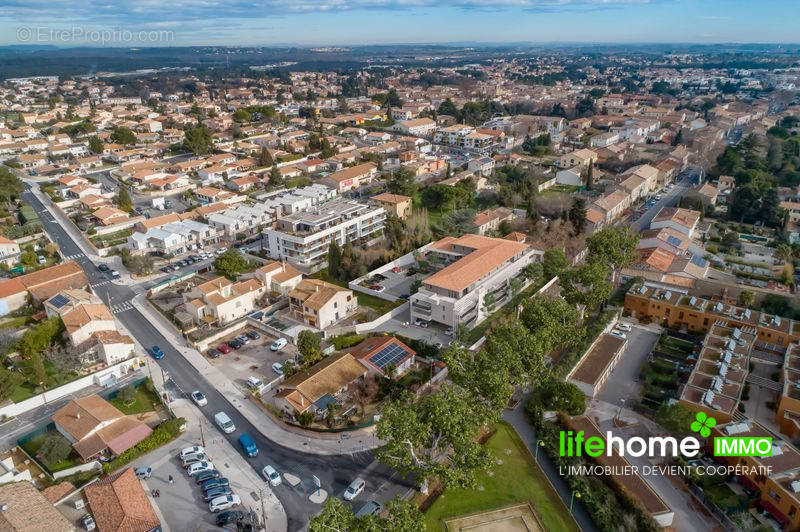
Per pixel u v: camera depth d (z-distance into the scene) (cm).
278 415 8181
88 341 9412
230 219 15662
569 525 6419
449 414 6538
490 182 19912
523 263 12369
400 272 12938
